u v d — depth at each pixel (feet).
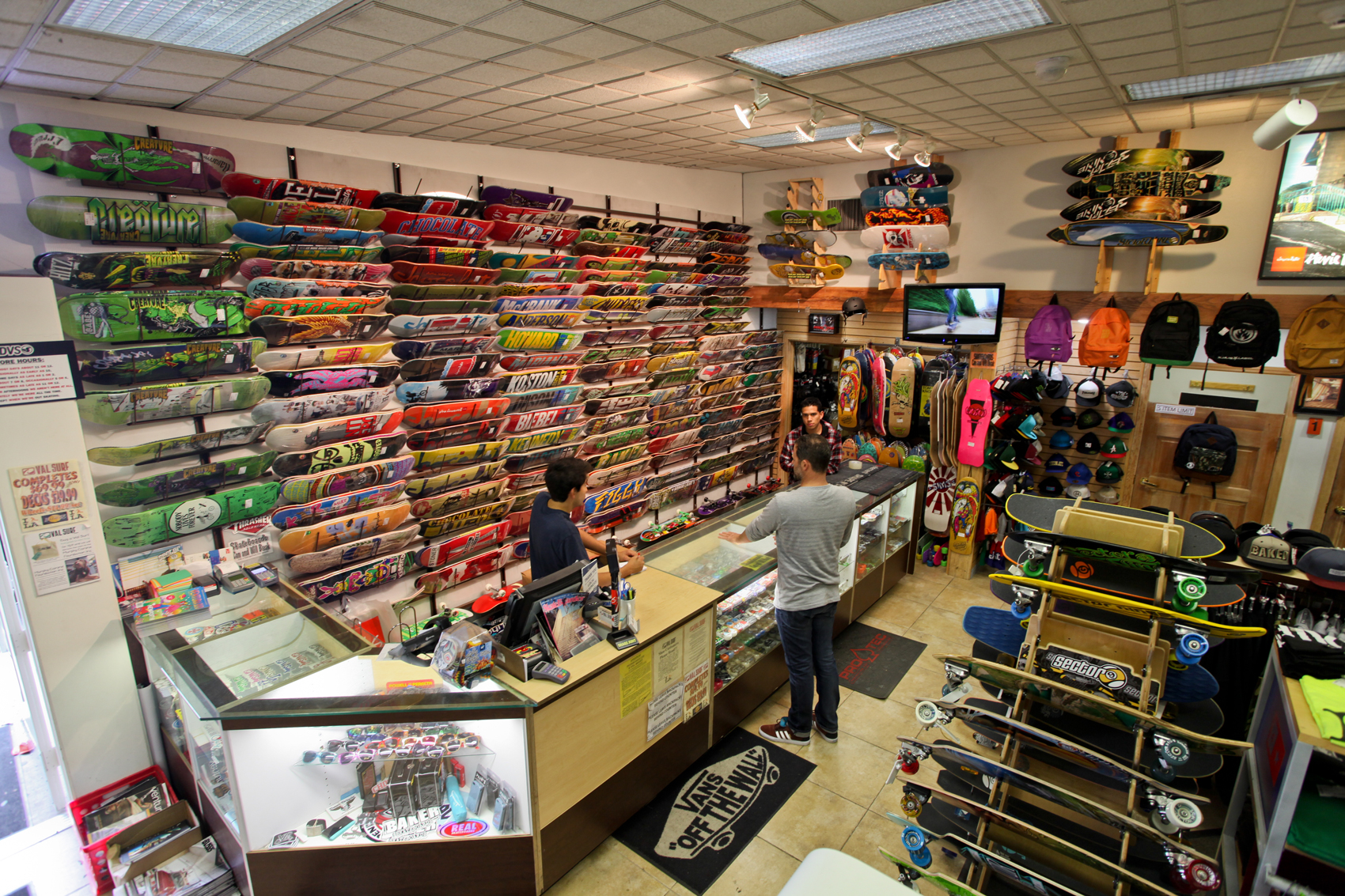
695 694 10.37
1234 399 17.03
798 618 10.80
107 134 9.36
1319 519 16.44
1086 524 8.50
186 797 9.73
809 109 12.75
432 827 7.80
